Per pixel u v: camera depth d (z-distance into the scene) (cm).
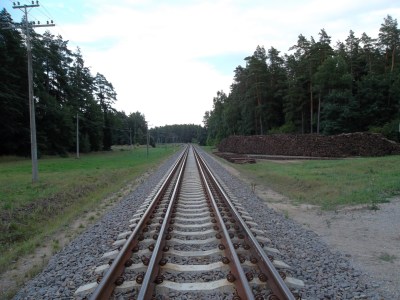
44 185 1692
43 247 804
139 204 1227
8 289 550
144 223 828
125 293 463
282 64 7094
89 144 6744
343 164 2298
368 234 824
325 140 3638
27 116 4819
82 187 1711
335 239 791
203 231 787
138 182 2066
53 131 5416
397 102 4778
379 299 464
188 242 688
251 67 6475
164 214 933
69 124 5634
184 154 5903
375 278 546
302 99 5831
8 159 4034
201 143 17362
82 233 868
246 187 1738
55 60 6262
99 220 1021
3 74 4228
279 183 1864
